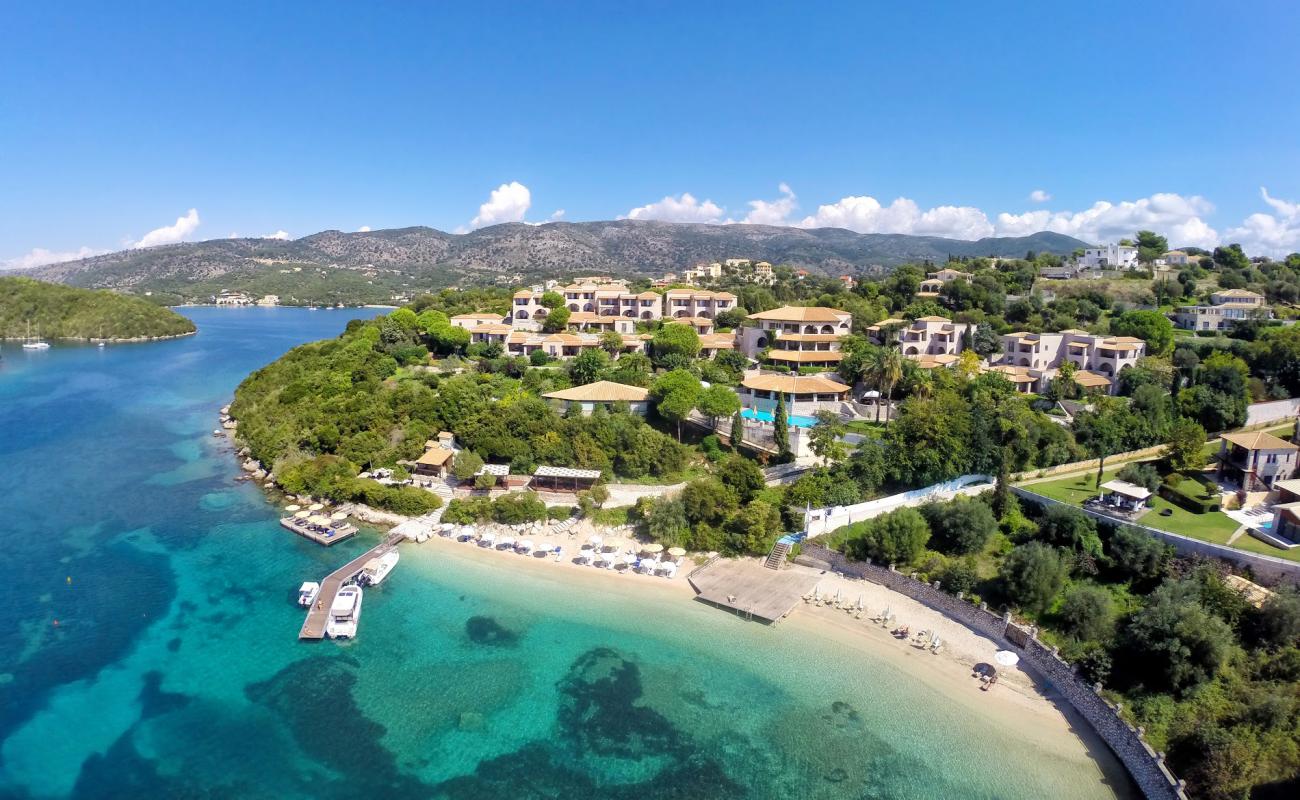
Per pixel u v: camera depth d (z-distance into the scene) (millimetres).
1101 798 40000
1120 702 45156
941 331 124125
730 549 68125
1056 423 83688
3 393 150000
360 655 52156
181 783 39281
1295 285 150375
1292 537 55500
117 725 43812
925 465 73625
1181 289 152750
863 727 45438
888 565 62906
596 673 50594
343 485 79312
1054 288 162625
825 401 100312
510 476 81250
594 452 81250
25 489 85875
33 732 42906
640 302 153250
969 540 62375
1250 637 47094
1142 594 54781
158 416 127938
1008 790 40438
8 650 51375
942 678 50312
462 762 41750
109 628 54719
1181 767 40219
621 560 66188
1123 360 107500
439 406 93438
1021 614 55031
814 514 69188
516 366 116812
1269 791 37156
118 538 71562
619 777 40844
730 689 49062
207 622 55969
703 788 40125
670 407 86188
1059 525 60438
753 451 86688
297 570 64875
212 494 84750
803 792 39969
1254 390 95750
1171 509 63531
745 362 116125
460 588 62406
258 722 44625
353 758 41781
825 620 57656
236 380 168375
